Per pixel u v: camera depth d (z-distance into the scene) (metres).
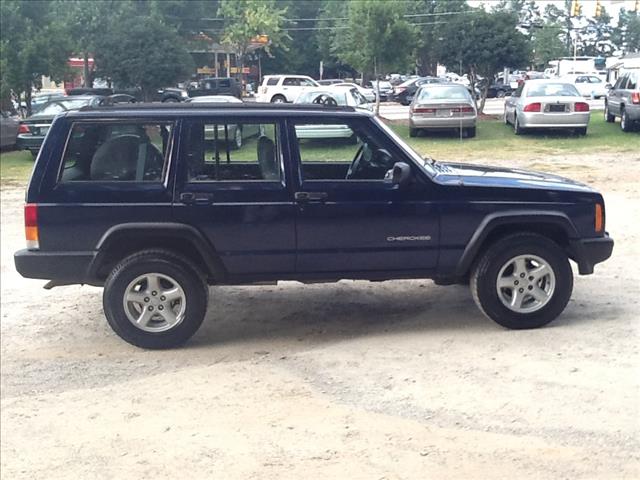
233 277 6.12
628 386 4.96
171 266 6.02
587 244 6.23
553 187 6.20
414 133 22.19
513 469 4.02
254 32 51.50
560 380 5.10
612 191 12.84
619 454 4.13
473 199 6.11
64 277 6.00
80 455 4.48
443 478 3.97
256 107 6.11
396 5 26.73
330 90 22.39
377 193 6.05
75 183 5.96
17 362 6.07
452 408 4.78
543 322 6.20
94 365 5.93
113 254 6.17
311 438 4.50
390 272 6.18
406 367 5.51
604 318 6.40
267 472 4.13
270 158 6.07
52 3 30.45
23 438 4.74
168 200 5.96
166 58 33.16
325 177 6.16
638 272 7.91
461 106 21.30
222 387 5.36
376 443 4.39
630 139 20.31
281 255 6.08
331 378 5.40
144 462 4.34
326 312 7.05
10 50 23.64
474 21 26.52
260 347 6.18
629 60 30.72
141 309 6.11
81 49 36.56
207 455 4.38
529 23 60.19
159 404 5.14
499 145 20.02
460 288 7.64
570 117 20.61
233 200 5.99
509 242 6.10
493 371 5.32
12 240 10.55
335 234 6.06
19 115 25.61
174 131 6.00
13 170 18.70
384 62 27.52
